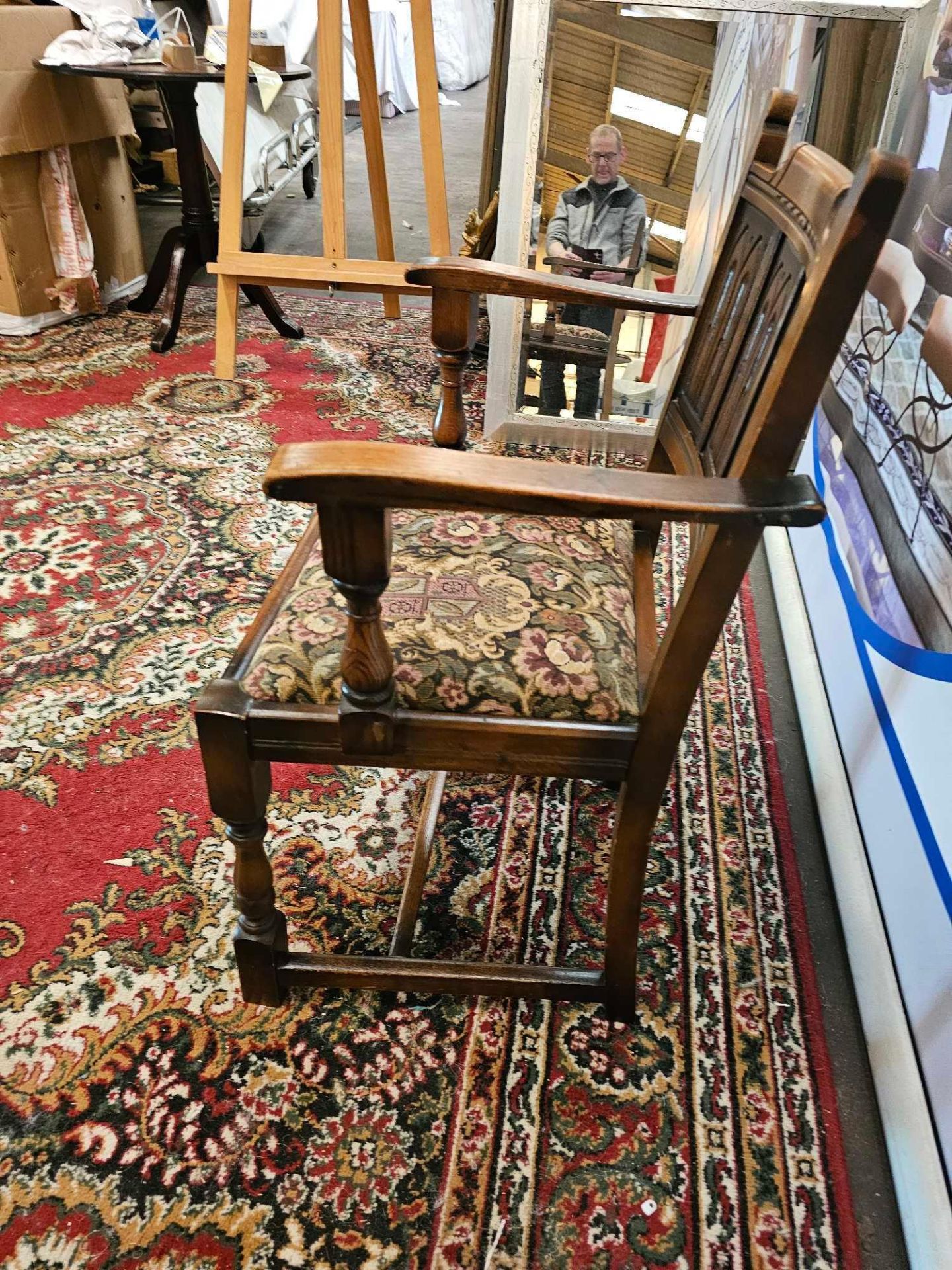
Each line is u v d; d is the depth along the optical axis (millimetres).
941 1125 854
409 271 1066
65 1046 946
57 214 2697
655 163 2041
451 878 1167
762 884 1189
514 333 2240
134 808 1230
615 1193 858
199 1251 798
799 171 807
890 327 1419
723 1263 813
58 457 2082
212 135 3248
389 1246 810
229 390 2479
